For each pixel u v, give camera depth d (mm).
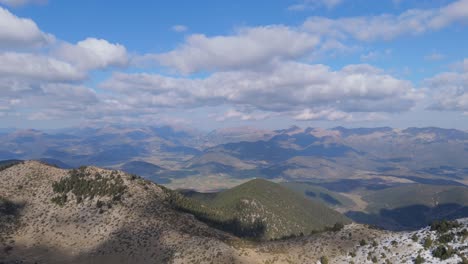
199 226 184375
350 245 140500
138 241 164125
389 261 120875
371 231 149250
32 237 179500
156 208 197375
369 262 124750
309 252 141750
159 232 168625
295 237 167750
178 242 157750
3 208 196250
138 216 184125
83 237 175125
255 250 147250
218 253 141750
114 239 168750
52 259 161875
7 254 164000
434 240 124125
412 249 123438
